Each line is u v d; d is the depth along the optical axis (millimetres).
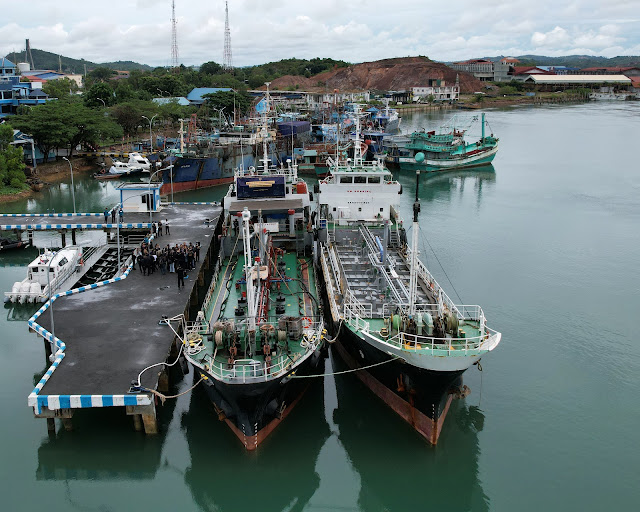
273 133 102438
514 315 43312
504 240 63125
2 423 29594
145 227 55031
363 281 36562
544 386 33688
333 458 28516
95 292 38906
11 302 45438
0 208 77188
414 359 26531
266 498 26141
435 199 83875
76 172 100688
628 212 75438
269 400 27641
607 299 46594
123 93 156500
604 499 25344
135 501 25453
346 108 159250
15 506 24875
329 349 38594
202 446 28406
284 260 42000
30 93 125000
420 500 26031
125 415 29812
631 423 30359
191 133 112625
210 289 35781
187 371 34812
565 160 117562
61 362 29125
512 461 27734
